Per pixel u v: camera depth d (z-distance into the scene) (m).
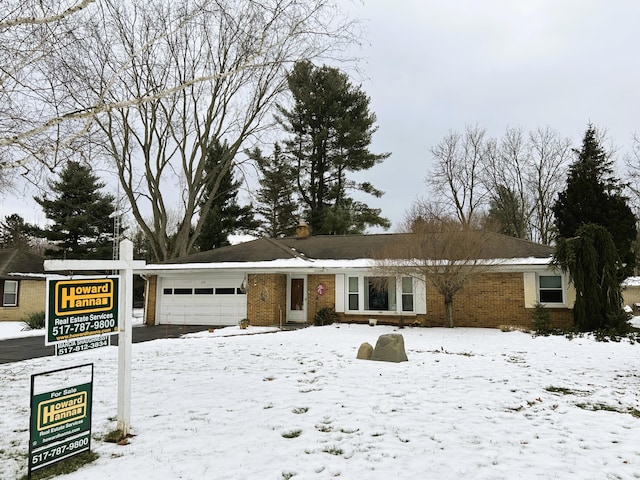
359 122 34.72
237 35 9.28
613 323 15.08
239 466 4.43
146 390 7.59
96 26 6.83
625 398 7.11
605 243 15.80
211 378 8.55
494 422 5.85
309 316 20.14
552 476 4.19
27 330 20.27
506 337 14.89
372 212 36.31
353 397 7.11
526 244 18.91
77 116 5.44
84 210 35.00
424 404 6.70
